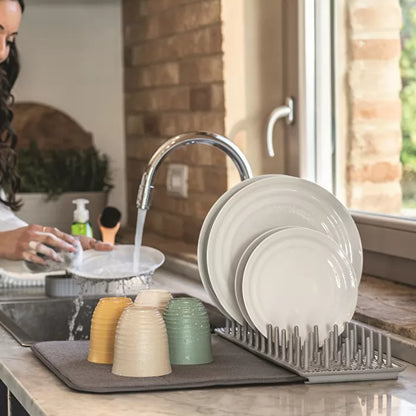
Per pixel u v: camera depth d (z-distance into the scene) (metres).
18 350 2.03
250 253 1.98
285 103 3.21
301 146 3.14
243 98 3.22
